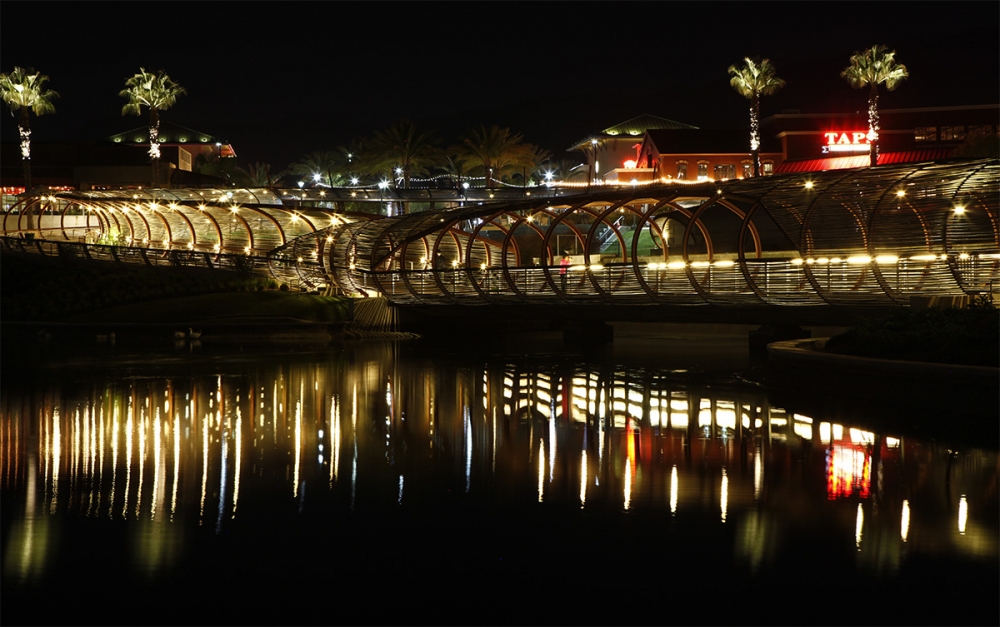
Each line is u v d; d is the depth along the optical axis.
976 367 15.59
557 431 15.84
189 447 14.28
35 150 86.81
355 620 7.31
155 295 47.22
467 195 67.38
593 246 68.38
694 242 52.16
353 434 15.55
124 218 59.00
